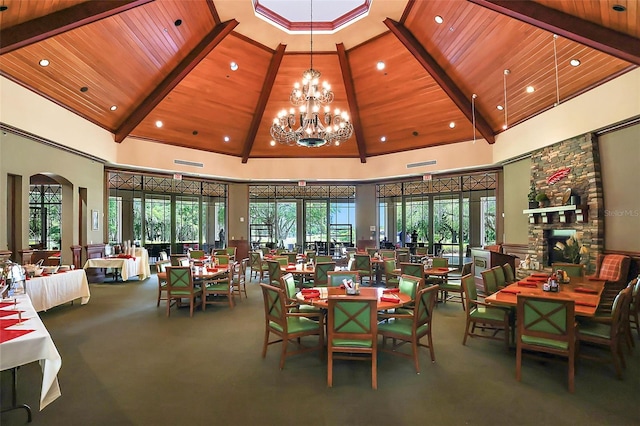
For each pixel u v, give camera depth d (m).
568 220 6.96
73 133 7.73
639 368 3.69
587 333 3.59
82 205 8.66
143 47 7.17
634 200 5.81
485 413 2.85
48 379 2.57
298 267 6.72
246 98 10.13
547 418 2.77
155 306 6.45
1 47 4.98
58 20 5.18
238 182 12.69
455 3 6.32
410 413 2.85
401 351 4.20
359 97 10.06
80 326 5.21
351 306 3.30
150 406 2.96
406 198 12.19
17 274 4.01
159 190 11.41
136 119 9.06
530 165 8.55
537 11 5.07
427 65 8.09
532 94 7.41
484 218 10.59
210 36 7.85
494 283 5.06
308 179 12.23
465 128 9.82
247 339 4.63
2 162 6.17
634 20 4.50
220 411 2.88
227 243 12.55
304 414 2.84
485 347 4.34
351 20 7.59
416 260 9.84
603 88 6.11
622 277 5.59
